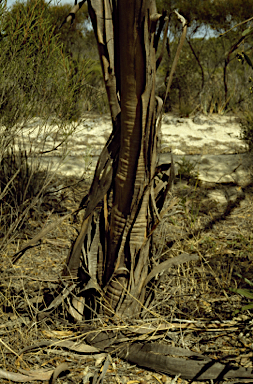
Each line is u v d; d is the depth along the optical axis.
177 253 3.09
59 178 4.82
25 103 2.95
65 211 4.00
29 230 3.51
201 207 4.30
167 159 6.11
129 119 1.97
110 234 2.20
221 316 2.44
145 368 2.08
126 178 2.05
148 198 2.14
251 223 3.96
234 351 2.14
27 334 2.19
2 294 2.36
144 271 2.27
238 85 10.25
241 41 1.91
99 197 2.11
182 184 4.92
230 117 9.22
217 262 3.10
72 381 1.94
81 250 2.34
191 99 10.27
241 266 3.07
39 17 2.87
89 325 2.22
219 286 2.73
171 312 2.38
